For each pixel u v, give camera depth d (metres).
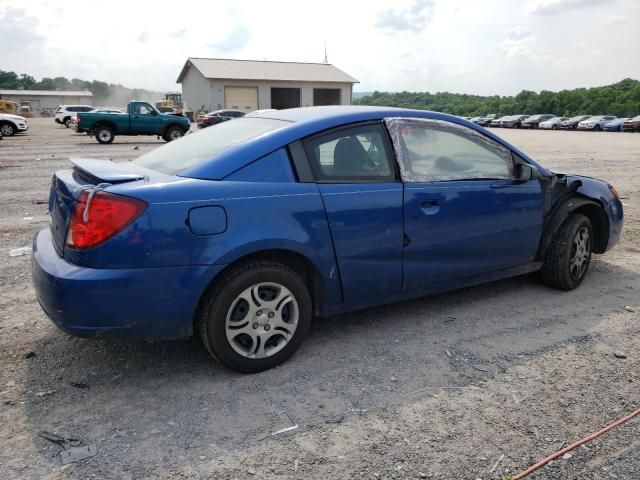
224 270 3.04
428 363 3.37
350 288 3.50
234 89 46.22
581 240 4.64
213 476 2.35
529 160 4.34
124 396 2.97
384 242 3.53
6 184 10.46
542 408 2.88
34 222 7.16
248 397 2.97
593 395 3.01
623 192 10.09
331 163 3.40
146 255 2.79
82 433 2.63
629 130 45.59
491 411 2.85
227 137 3.53
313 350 3.54
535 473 2.38
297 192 3.20
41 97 95.50
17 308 4.20
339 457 2.47
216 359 3.12
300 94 48.31
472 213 3.93
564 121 53.12
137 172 3.31
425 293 3.89
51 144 22.11
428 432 2.67
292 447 2.54
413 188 3.64
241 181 3.09
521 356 3.47
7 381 3.11
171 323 2.94
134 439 2.59
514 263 4.36
